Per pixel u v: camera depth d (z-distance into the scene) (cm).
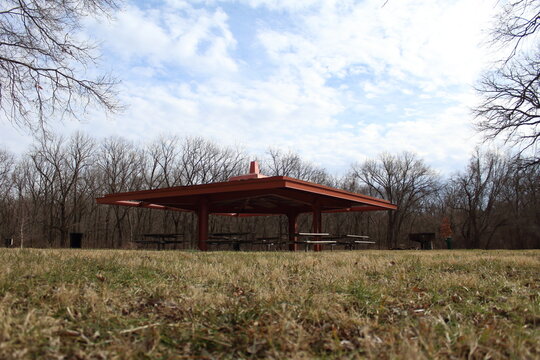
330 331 312
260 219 4553
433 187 4628
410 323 325
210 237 2053
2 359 227
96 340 275
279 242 1648
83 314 331
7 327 268
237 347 272
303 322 326
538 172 2798
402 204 4694
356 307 391
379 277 612
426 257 1009
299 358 245
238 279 541
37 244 3912
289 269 664
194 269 606
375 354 251
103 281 488
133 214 4291
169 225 4384
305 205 2277
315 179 4847
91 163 3953
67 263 645
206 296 402
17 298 373
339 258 893
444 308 390
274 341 279
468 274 653
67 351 251
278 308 362
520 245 4241
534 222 4038
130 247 2750
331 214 4878
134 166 4056
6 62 945
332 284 496
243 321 326
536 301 425
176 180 4116
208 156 4191
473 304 420
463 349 265
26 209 3922
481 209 4481
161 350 265
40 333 269
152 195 1667
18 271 516
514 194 4297
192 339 285
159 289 440
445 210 4866
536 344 279
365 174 4756
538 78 1337
